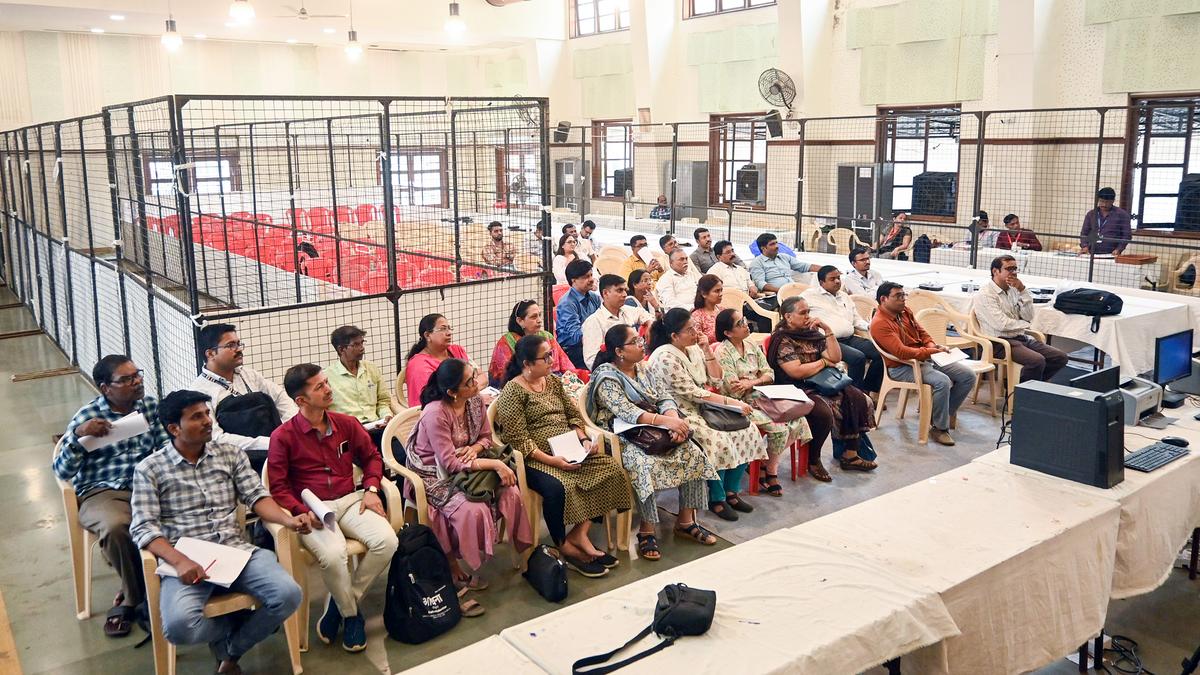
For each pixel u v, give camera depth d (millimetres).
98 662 3482
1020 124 10445
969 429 6145
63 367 8312
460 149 12461
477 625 3707
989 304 6496
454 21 11656
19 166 10172
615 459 4320
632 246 9117
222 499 3375
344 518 3605
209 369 4312
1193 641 3631
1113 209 9180
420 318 5465
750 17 13758
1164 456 3668
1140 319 6504
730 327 4992
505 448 4148
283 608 3125
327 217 12398
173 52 15461
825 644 2359
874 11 11930
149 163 8969
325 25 14352
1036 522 3109
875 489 5098
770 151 13156
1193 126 9367
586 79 16875
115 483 3781
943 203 11406
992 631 2838
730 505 4820
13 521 4824
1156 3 9359
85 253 7875
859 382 6305
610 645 2398
